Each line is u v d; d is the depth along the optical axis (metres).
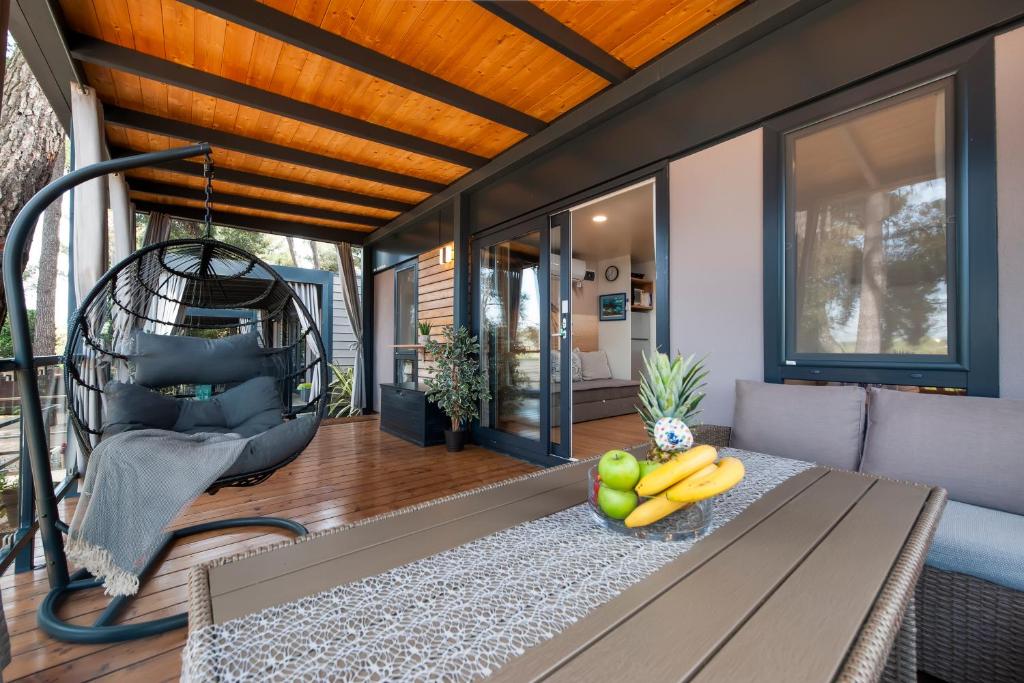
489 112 2.99
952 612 1.23
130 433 1.67
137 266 2.29
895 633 0.57
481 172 3.99
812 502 1.04
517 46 2.49
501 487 1.19
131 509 1.47
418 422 4.38
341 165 3.95
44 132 3.74
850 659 0.51
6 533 1.96
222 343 2.59
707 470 0.85
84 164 2.50
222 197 4.69
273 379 2.62
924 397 1.56
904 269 1.75
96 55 2.38
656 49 2.50
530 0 2.15
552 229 3.49
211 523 2.33
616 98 2.75
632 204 4.24
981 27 1.57
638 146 2.75
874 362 1.81
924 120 1.71
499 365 4.13
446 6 2.20
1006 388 1.51
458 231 4.39
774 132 2.12
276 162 3.94
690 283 2.46
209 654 0.50
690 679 0.47
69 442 2.97
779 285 2.10
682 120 2.50
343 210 5.38
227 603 0.62
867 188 1.85
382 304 6.41
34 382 1.65
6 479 2.19
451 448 4.12
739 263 2.26
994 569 1.14
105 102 3.00
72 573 1.88
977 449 1.38
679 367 1.16
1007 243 1.51
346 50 2.40
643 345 6.80
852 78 1.87
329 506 2.69
